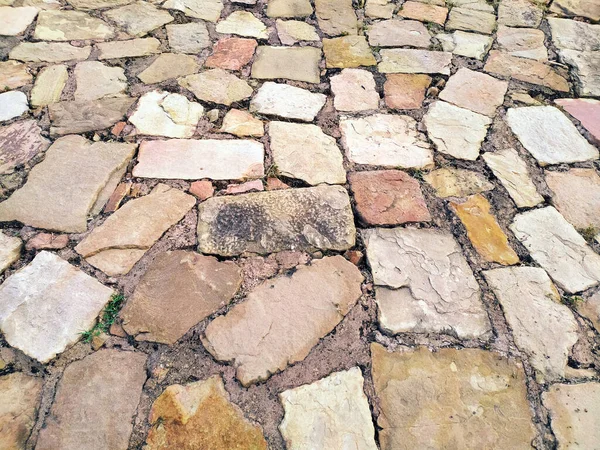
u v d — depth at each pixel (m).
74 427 1.33
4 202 1.88
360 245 1.84
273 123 2.34
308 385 1.45
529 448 1.37
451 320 1.63
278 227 1.86
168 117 2.32
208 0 3.24
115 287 1.65
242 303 1.63
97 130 2.22
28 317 1.54
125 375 1.44
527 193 2.13
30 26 2.81
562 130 2.46
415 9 3.36
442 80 2.72
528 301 1.71
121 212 1.88
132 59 2.66
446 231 1.93
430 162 2.23
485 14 3.36
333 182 2.08
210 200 1.95
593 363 1.56
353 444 1.35
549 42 3.12
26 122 2.24
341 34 3.05
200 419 1.37
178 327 1.55
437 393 1.46
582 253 1.89
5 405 1.36
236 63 2.71
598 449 1.37
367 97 2.56
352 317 1.62
